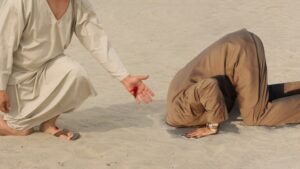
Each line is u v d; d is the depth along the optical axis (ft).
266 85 22.98
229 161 20.43
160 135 22.52
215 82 21.58
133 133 22.62
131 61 35.35
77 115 24.52
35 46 20.20
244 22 46.21
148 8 51.98
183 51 37.88
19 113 21.07
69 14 20.38
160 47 39.01
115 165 19.92
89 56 36.65
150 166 19.88
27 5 19.56
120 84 30.09
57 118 23.47
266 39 39.99
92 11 20.89
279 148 21.53
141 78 20.63
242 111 23.18
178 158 20.52
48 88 20.66
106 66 21.03
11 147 21.01
